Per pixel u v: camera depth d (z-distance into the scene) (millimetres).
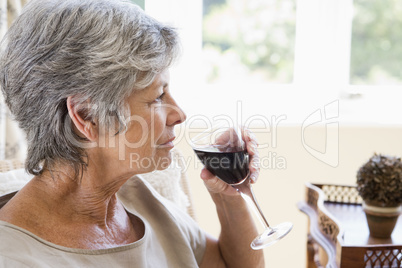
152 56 907
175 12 2580
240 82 2689
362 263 1424
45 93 881
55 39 862
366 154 2512
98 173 960
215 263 1298
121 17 894
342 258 1427
